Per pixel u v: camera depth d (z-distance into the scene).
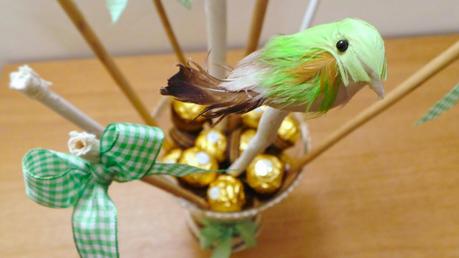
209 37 0.35
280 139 0.41
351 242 0.49
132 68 0.62
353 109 0.58
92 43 0.31
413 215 0.51
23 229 0.49
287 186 0.42
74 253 0.48
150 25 0.61
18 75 0.27
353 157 0.55
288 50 0.24
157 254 0.48
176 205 0.51
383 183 0.53
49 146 0.55
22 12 0.58
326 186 0.53
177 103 0.42
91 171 0.30
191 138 0.44
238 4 0.60
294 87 0.24
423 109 0.59
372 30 0.24
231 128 0.43
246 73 0.25
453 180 0.53
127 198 0.51
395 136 0.56
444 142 0.56
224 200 0.40
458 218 0.50
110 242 0.29
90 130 0.34
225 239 0.47
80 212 0.29
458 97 0.29
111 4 0.30
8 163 0.54
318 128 0.56
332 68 0.24
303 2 0.60
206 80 0.26
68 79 0.61
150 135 0.28
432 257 0.48
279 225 0.50
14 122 0.57
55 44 0.64
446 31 0.69
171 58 0.64
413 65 0.63
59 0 0.27
